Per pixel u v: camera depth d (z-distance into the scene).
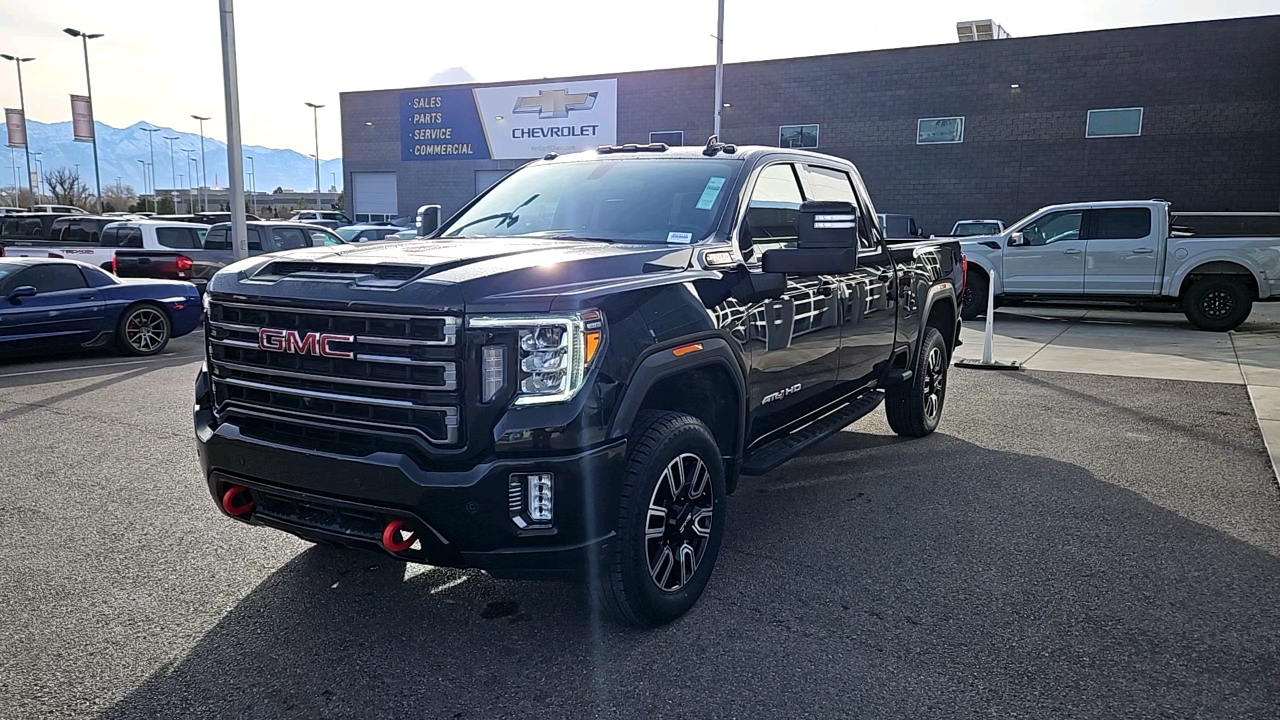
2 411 7.64
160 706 3.03
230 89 14.55
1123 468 5.95
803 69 31.33
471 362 2.97
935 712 2.98
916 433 6.73
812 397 4.88
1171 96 26.30
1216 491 5.43
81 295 10.59
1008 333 13.63
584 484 3.08
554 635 3.55
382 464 2.99
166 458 6.14
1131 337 13.14
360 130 40.28
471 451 3.00
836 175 5.41
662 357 3.38
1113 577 4.12
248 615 3.73
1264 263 13.59
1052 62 27.66
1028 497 5.33
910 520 4.91
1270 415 7.52
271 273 3.41
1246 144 25.61
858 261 5.33
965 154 29.30
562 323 3.04
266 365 3.34
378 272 3.22
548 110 35.75
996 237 15.55
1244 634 3.54
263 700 3.07
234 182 14.73
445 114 37.81
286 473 3.22
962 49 28.81
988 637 3.52
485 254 3.46
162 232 16.58
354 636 3.54
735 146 4.81
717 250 3.97
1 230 19.25
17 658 3.36
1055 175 28.19
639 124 34.41
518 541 3.06
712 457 3.71
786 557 4.36
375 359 3.05
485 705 3.04
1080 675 3.22
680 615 3.66
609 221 4.33
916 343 6.36
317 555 4.40
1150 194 27.03
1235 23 25.23
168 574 4.16
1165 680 3.19
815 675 3.22
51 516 4.96
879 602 3.84
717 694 3.09
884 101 30.27
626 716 2.96
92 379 9.32
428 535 3.03
